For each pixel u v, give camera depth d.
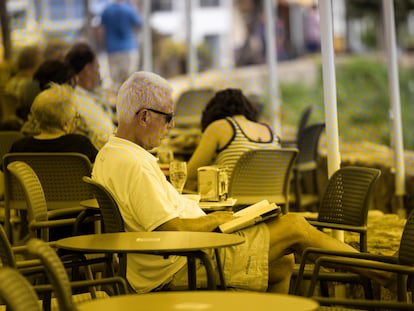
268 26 18.83
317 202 15.95
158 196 8.16
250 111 12.69
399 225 12.21
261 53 37.78
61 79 13.95
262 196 12.45
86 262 7.78
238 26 39.03
